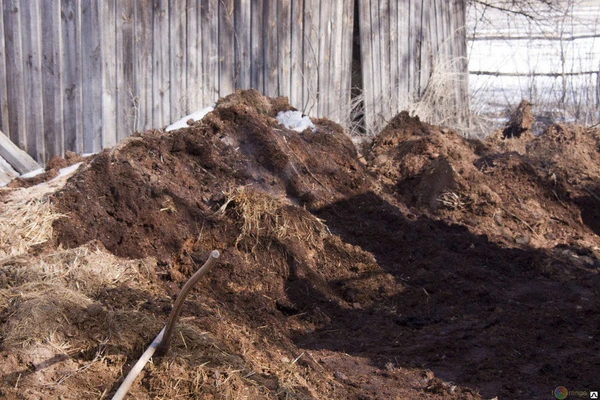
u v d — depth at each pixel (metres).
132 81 9.01
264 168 6.91
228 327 4.88
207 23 9.62
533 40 15.22
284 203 6.52
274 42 10.37
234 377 4.17
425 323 5.76
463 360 5.12
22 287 4.55
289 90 10.66
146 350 4.16
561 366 5.08
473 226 7.81
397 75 12.09
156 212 5.87
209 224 6.00
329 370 4.80
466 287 6.35
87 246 5.43
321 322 5.64
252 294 5.61
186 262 5.66
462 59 13.38
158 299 4.95
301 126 7.99
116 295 4.80
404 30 12.12
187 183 6.38
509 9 15.52
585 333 5.73
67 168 7.38
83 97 8.65
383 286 6.19
